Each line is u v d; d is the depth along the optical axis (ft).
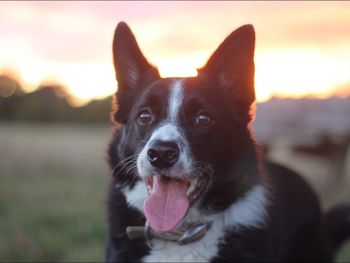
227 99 1.99
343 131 4.34
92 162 5.97
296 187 2.40
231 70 2.01
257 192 1.99
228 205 1.93
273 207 2.09
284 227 2.19
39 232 3.10
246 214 1.94
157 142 1.78
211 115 1.90
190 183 1.86
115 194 2.04
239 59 2.00
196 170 1.83
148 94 1.94
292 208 2.31
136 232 1.94
